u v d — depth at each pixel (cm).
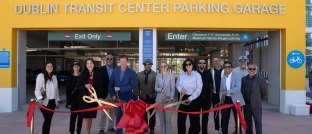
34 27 1421
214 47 2245
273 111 1462
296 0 1418
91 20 1410
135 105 775
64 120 1223
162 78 899
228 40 1487
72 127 954
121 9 1409
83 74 879
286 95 1419
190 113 873
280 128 1105
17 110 1454
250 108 894
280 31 1454
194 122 911
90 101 815
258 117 887
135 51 2114
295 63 1417
